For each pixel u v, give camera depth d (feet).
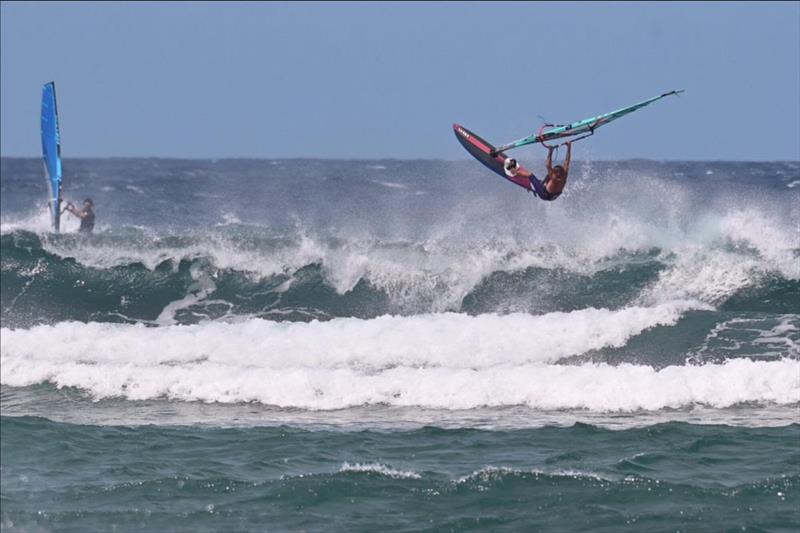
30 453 169.68
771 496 143.33
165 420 189.98
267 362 216.33
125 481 154.20
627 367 202.28
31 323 255.91
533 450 166.30
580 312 228.63
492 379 199.31
